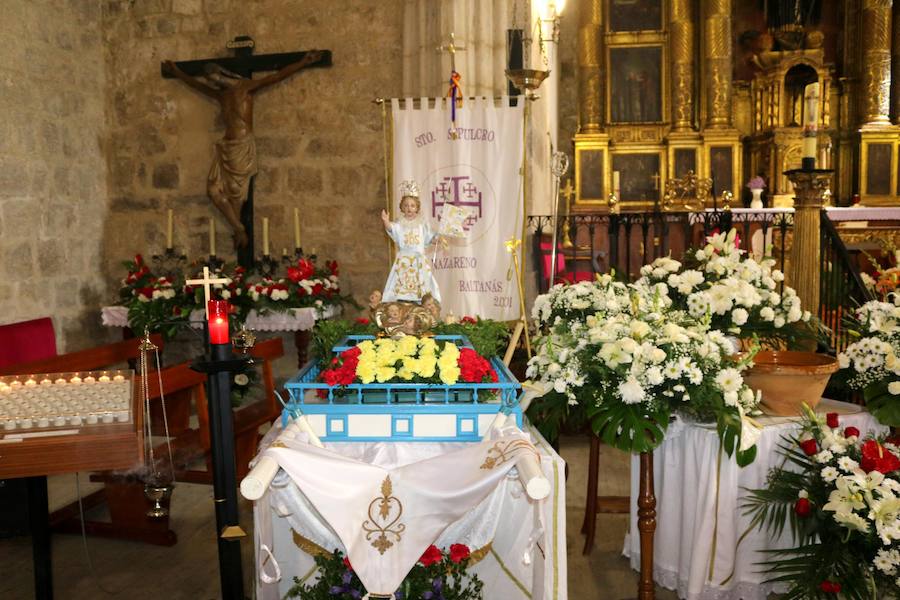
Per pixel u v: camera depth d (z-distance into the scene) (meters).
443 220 3.58
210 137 6.97
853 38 10.33
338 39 6.73
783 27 10.14
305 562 2.87
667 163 10.16
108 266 7.16
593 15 10.11
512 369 5.15
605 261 7.77
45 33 6.34
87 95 6.88
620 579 3.51
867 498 2.72
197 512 4.36
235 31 6.87
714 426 3.07
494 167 4.87
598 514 4.30
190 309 6.07
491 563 2.81
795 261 4.39
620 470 5.04
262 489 2.05
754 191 9.55
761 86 10.27
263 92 6.88
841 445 2.92
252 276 6.35
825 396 4.06
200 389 4.00
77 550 3.86
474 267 4.94
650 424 2.86
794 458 3.06
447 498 2.22
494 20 6.37
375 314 3.32
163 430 4.84
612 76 10.40
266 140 6.91
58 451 2.21
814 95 4.29
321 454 2.29
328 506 2.22
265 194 6.95
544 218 6.82
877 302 3.51
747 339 3.82
